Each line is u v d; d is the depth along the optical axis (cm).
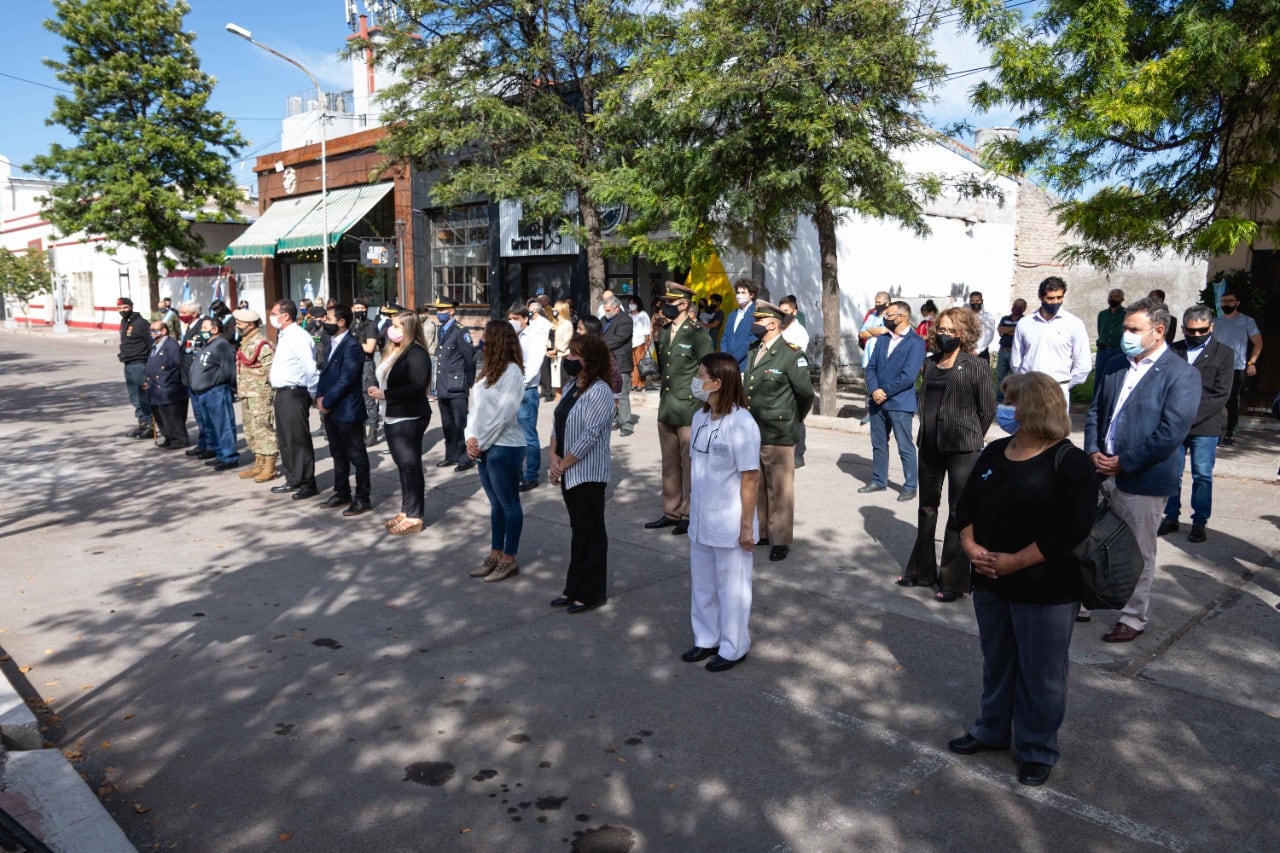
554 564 697
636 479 973
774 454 675
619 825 358
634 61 1409
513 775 396
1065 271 2512
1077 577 361
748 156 1212
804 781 388
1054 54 961
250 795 382
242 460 1129
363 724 442
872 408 882
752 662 509
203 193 3056
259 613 595
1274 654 502
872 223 2088
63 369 2350
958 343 573
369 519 836
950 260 2305
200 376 1041
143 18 2923
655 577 661
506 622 577
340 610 600
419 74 1684
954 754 408
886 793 378
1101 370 747
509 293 2244
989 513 378
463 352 1041
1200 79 869
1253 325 1023
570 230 1630
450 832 355
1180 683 469
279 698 471
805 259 1967
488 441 638
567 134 1648
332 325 852
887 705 455
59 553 732
